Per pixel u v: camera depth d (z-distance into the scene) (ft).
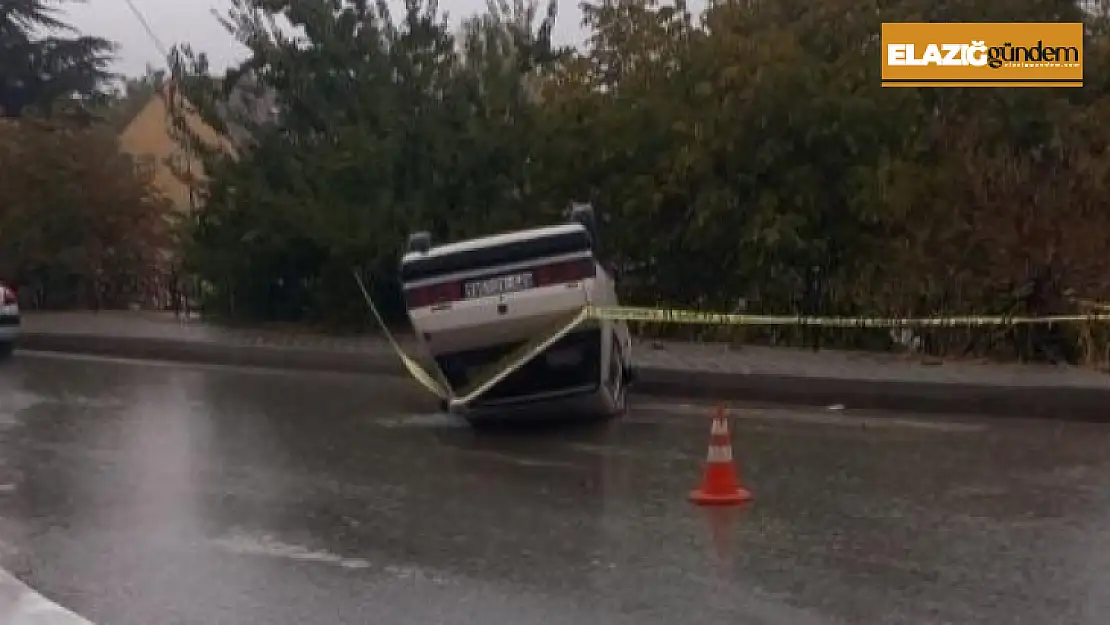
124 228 86.02
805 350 53.57
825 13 57.88
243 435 40.37
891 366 47.83
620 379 43.32
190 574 24.79
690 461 34.78
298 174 66.85
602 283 40.42
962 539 25.90
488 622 21.48
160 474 34.27
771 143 55.77
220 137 73.41
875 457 34.58
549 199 62.80
